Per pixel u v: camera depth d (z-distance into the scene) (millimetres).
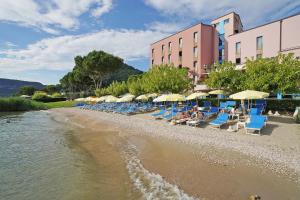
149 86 28031
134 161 10203
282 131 12594
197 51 40844
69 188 7691
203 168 8672
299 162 8383
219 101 23594
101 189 7496
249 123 13055
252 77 16031
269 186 6852
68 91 94562
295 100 17453
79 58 64312
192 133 14227
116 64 61094
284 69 14688
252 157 9359
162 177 8148
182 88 26594
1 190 7699
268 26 29656
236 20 43062
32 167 10016
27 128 22375
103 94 53188
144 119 22375
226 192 6699
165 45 48125
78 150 12820
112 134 17000
